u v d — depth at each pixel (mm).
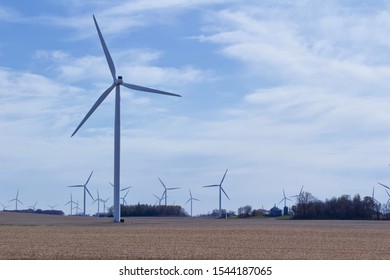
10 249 47281
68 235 64562
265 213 181875
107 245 51375
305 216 163500
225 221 130125
